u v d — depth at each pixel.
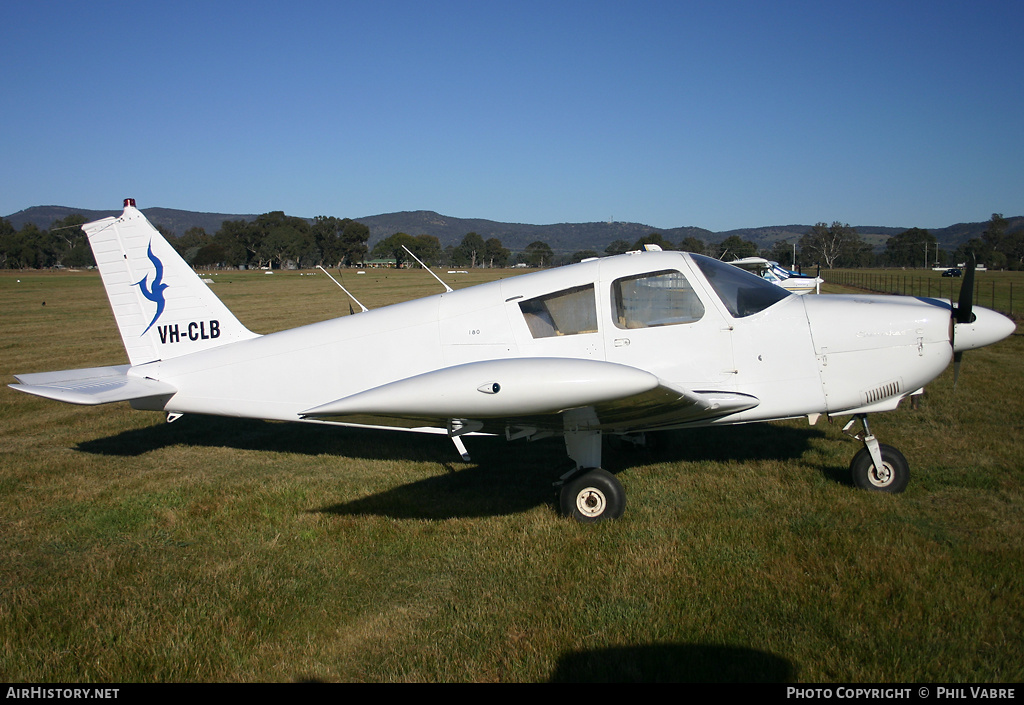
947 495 4.74
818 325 4.77
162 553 4.08
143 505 4.87
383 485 5.28
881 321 4.72
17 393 9.52
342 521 4.51
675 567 3.69
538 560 3.86
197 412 5.85
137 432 7.30
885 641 2.95
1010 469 5.29
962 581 3.43
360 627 3.22
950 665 2.78
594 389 3.74
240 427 7.54
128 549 4.14
